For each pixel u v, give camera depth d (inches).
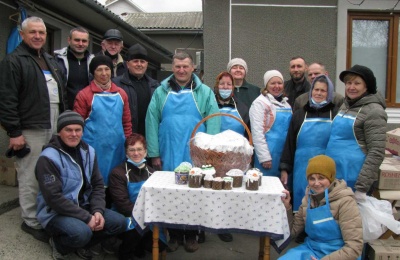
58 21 256.2
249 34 215.8
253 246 144.6
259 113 147.8
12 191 171.2
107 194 140.9
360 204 116.6
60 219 118.0
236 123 147.6
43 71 135.0
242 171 117.3
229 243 146.9
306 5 214.2
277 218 106.2
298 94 169.6
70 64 155.4
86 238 117.0
